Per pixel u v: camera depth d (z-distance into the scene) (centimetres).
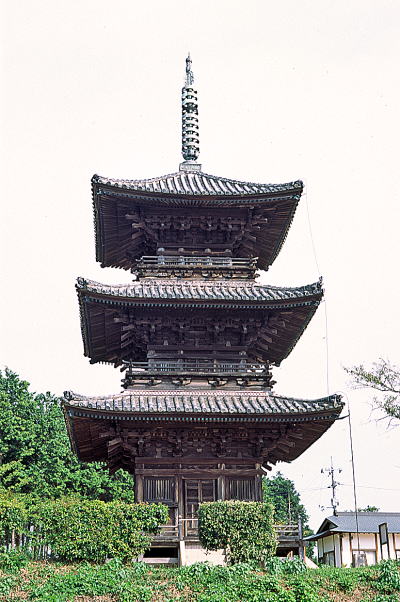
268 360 4312
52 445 7931
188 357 3700
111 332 3862
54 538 3038
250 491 3491
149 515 3088
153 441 3500
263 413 3378
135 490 3434
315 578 2848
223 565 3061
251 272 3894
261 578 2712
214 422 3428
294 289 3703
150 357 3684
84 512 3061
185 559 3200
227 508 3078
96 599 2561
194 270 3859
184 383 3597
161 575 2830
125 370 3803
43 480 7694
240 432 3525
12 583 2700
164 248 3956
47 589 2628
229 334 3781
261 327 3753
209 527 3052
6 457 7738
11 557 2988
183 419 3359
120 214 3897
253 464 3531
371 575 2919
